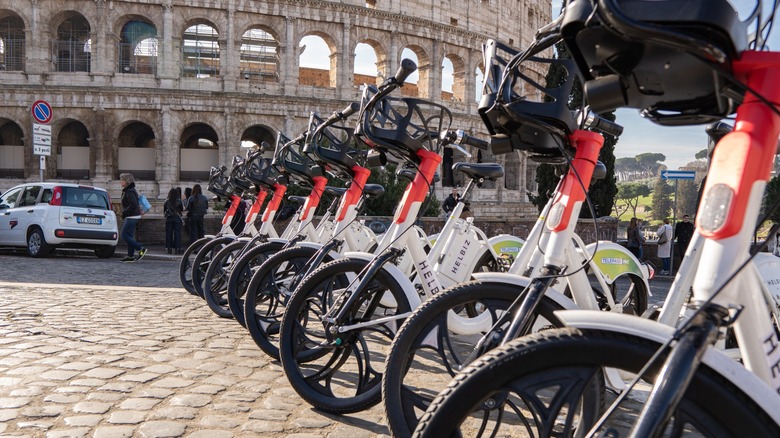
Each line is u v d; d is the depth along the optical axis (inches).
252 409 163.0
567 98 120.6
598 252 215.8
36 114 654.5
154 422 150.4
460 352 237.6
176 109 1651.1
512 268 156.3
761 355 72.9
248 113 1694.1
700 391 64.6
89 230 674.8
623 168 4136.3
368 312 162.2
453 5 1977.1
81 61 1779.0
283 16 1713.8
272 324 210.1
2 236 693.9
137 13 1635.1
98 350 221.3
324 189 266.7
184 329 263.7
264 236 283.0
